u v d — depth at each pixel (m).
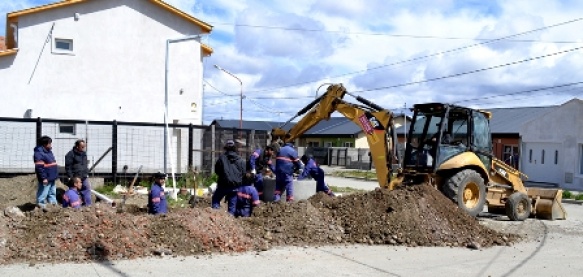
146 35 21.53
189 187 17.42
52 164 11.88
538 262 9.04
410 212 10.64
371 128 14.61
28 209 12.27
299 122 17.09
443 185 13.96
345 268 8.05
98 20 20.80
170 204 13.86
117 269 7.46
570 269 8.57
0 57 19.58
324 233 10.06
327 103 16.05
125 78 21.25
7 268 7.33
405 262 8.64
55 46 20.27
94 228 8.45
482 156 14.77
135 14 21.34
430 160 14.17
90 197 12.55
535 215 15.37
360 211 10.82
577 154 28.53
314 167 15.42
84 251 8.04
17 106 19.81
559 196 15.28
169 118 21.86
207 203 14.03
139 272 7.36
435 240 10.26
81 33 20.55
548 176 30.20
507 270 8.35
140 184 18.47
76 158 12.24
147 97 21.61
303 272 7.69
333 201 11.52
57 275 7.06
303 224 10.13
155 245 8.52
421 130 14.95
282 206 10.62
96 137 18.66
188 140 19.62
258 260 8.33
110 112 21.05
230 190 11.21
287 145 13.55
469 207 13.92
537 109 37.97
